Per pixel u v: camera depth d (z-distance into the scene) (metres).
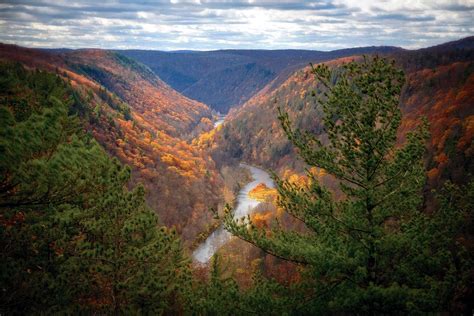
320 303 10.89
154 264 14.20
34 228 10.90
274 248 11.09
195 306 11.94
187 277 14.81
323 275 11.09
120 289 13.02
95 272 12.85
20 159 8.48
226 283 12.44
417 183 11.52
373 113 10.98
